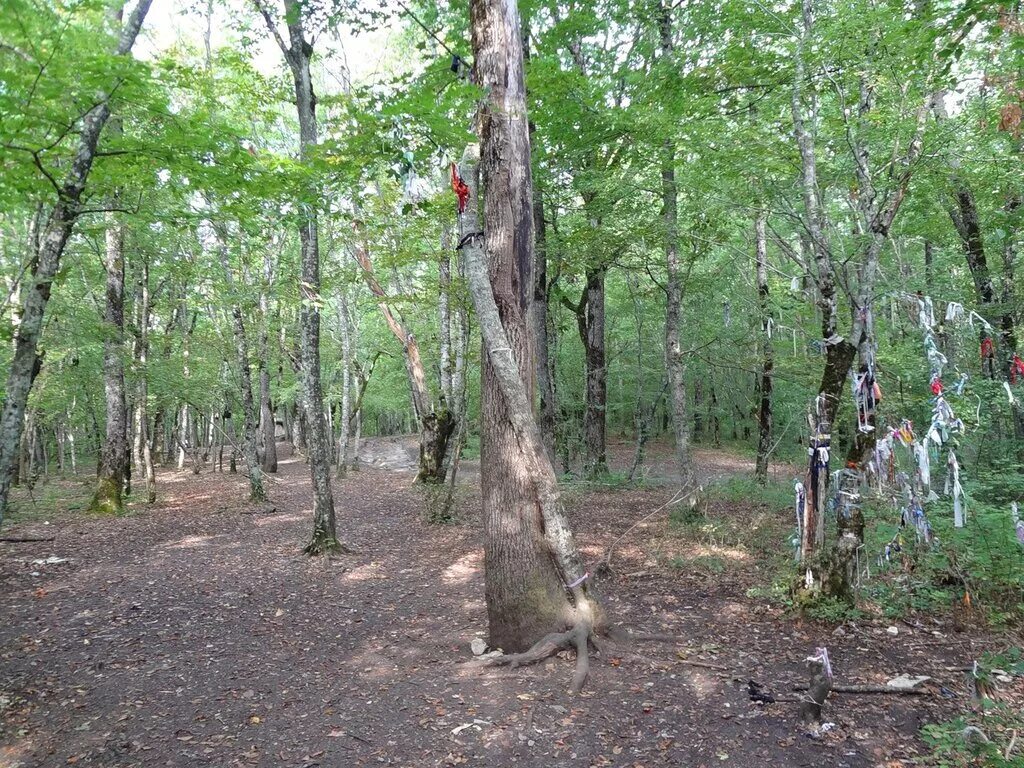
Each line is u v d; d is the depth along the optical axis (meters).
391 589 7.74
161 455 28.11
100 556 9.71
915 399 7.75
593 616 5.41
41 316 4.90
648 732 4.08
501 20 5.33
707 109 7.89
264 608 7.10
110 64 4.12
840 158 6.89
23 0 3.75
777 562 7.83
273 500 15.55
